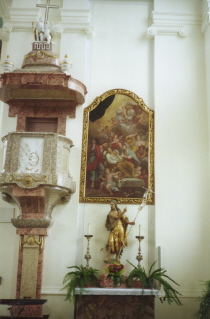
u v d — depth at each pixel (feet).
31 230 27.91
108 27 33.47
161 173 29.68
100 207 29.48
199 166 29.81
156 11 32.96
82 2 33.55
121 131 30.96
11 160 26.43
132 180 29.89
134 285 26.13
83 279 25.25
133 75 32.32
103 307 24.88
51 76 28.43
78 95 29.71
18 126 30.60
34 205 27.40
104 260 27.45
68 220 28.81
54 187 26.50
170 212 28.91
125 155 30.45
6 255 28.43
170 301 25.45
